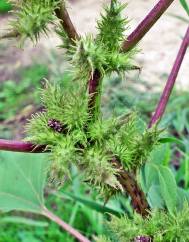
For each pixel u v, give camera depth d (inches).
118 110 18.0
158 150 10.0
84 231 18.3
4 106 25.9
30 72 27.4
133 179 8.2
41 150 7.6
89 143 7.4
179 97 21.9
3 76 28.1
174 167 18.9
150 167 10.1
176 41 30.1
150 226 8.1
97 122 7.5
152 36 30.7
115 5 7.1
